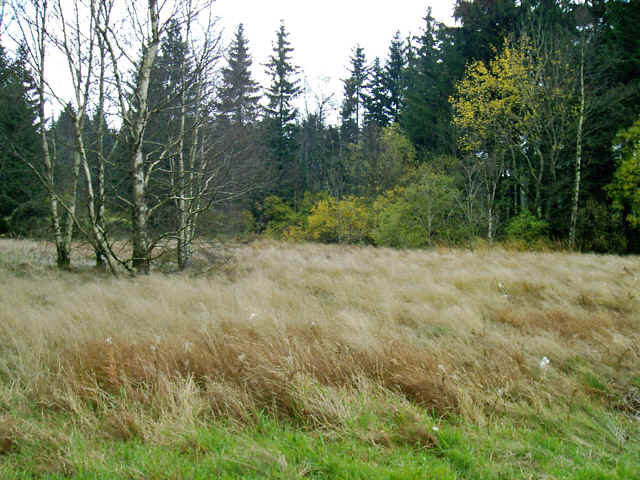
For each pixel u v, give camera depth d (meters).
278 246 18.83
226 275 9.64
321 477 2.26
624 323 5.25
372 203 24.33
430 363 3.73
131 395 3.23
